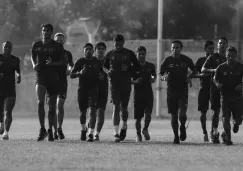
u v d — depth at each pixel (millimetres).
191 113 82938
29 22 108250
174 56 38031
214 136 39281
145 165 25547
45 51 38156
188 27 125875
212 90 39406
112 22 126688
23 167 24734
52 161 26844
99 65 39906
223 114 36719
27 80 89125
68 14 120500
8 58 41406
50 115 38625
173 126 37781
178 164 25922
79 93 39844
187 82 37844
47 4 115938
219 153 30562
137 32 127438
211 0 127625
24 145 34531
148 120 41094
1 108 42625
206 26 127250
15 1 105938
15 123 71938
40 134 38469
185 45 80688
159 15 80000
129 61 38938
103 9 125312
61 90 41281
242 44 79438
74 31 114188
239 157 28672
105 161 26922
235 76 36344
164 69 38125
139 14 127062
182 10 125500
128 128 62531
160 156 28984
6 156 28703
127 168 24531
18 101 89438
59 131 41062
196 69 39281
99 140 40000
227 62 36469
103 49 40531
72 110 86125
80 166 25125
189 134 50500
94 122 39406
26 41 107188
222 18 128125
